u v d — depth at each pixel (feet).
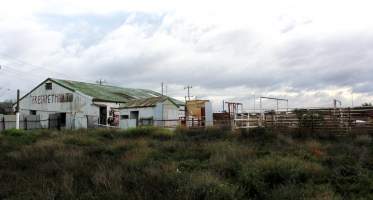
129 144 56.13
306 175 30.68
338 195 25.43
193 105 128.77
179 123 116.57
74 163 37.86
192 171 32.65
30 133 85.30
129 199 23.84
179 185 25.68
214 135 74.69
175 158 43.37
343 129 76.74
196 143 59.93
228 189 24.80
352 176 30.81
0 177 33.30
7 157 46.42
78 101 145.28
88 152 49.42
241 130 75.61
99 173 30.58
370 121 75.46
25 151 48.98
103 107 143.64
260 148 51.42
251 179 28.45
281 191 26.05
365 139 62.90
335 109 79.05
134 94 174.60
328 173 32.04
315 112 81.10
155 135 76.89
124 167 34.91
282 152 44.62
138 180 28.22
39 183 28.96
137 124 114.11
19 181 30.96
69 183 27.96
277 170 30.81
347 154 44.80
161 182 27.61
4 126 124.36
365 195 25.99
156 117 114.52
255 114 92.73
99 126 130.11
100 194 24.88
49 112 153.99
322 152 46.11
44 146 53.83
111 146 54.60
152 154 45.62
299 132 75.05
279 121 86.33
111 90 167.84
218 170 33.17
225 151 43.88
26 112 161.27
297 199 24.31
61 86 150.92
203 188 24.41
